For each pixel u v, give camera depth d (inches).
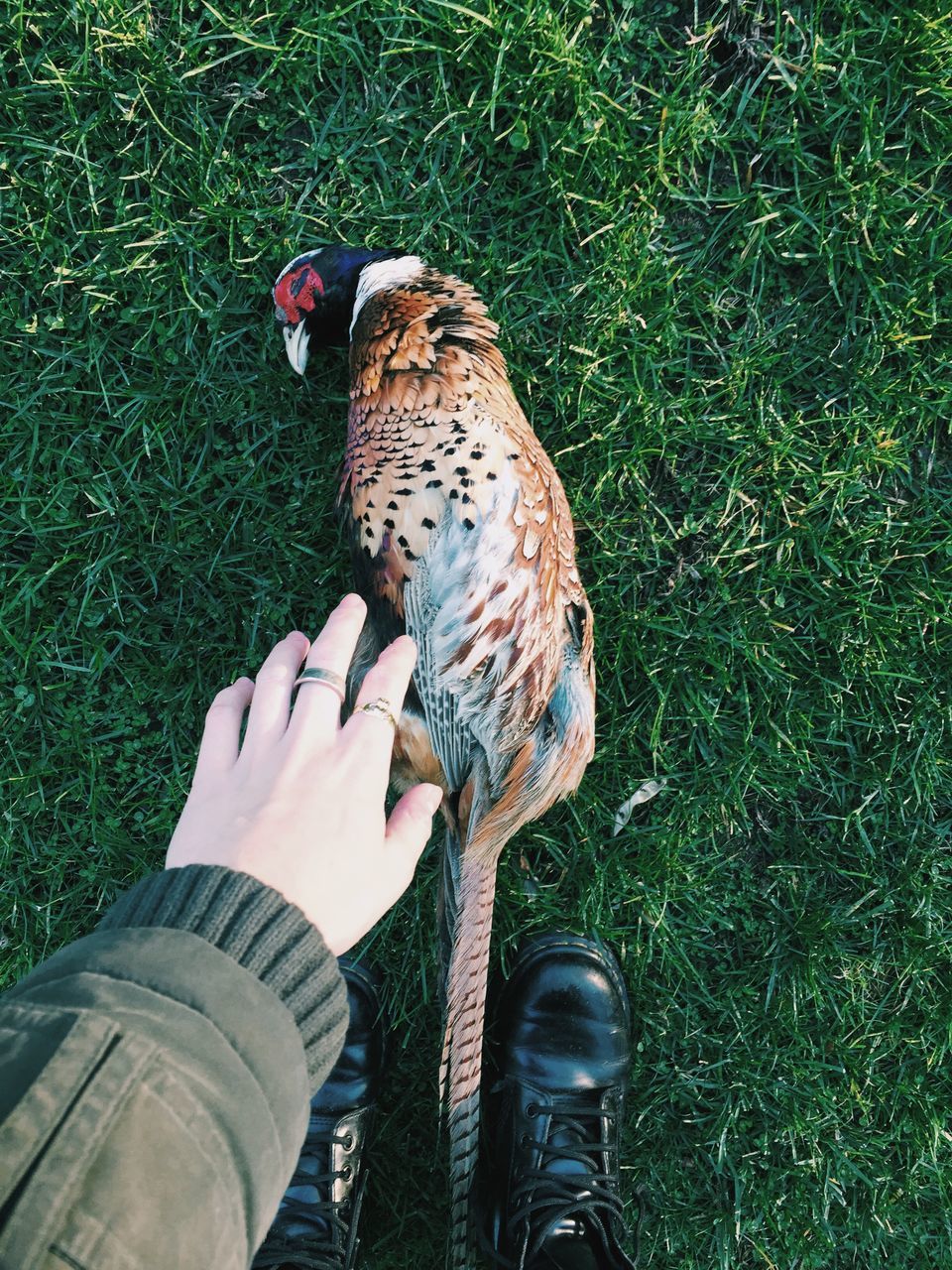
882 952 32.2
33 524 30.5
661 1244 31.7
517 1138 30.6
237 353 30.5
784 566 31.5
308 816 17.3
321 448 30.6
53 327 30.0
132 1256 13.0
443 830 31.1
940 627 31.7
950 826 32.4
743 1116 32.1
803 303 31.2
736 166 30.7
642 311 30.6
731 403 31.1
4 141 29.7
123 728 31.2
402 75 29.9
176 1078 13.8
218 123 30.1
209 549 30.6
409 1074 31.4
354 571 24.8
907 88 30.3
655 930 31.8
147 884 15.8
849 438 31.2
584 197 30.0
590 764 31.3
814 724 32.0
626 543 31.1
